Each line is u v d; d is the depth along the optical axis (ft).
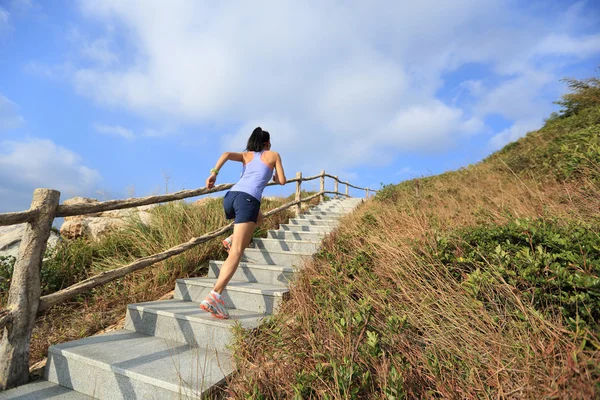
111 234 16.65
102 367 6.91
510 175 17.79
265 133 10.46
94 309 11.01
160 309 9.13
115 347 7.91
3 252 16.42
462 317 6.39
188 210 16.79
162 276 12.48
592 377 4.13
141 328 9.23
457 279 7.86
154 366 6.86
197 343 8.17
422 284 7.96
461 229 9.68
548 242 7.20
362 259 10.13
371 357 5.73
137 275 12.75
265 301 9.66
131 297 11.46
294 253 13.05
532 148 21.36
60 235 18.61
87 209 8.33
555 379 4.36
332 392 5.14
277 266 12.23
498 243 8.05
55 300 7.72
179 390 5.97
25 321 7.25
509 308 6.15
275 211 18.75
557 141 17.51
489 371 5.07
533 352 4.94
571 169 12.23
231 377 6.46
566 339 4.92
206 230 15.12
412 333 6.66
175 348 7.97
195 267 13.53
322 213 25.70
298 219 21.57
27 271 7.29
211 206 17.72
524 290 6.48
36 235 7.37
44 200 7.46
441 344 6.00
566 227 7.93
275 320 7.95
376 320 7.02
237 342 7.11
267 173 9.73
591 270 6.06
